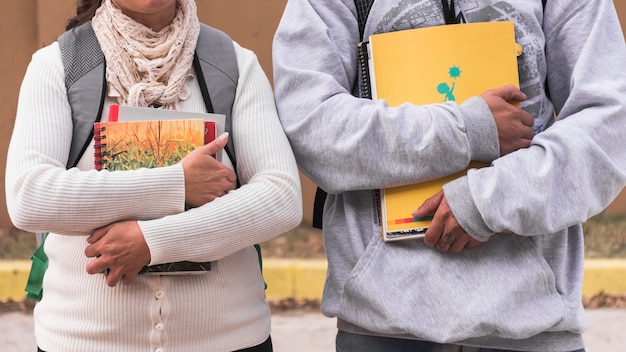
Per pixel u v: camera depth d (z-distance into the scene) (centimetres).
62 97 262
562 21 279
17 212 247
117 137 255
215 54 278
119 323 254
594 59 271
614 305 688
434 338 260
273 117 276
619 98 263
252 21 764
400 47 271
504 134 260
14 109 766
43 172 248
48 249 268
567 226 257
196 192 253
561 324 263
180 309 256
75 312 257
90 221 246
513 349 268
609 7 279
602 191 261
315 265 699
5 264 705
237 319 266
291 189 264
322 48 279
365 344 279
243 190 259
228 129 272
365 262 272
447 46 269
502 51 268
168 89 265
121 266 247
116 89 263
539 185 253
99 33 268
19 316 661
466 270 264
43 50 272
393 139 260
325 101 270
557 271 269
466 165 261
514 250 266
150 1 262
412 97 269
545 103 279
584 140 257
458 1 277
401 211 267
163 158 256
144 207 249
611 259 716
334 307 281
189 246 249
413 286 266
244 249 275
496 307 258
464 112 259
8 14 756
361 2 284
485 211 252
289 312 670
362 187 266
